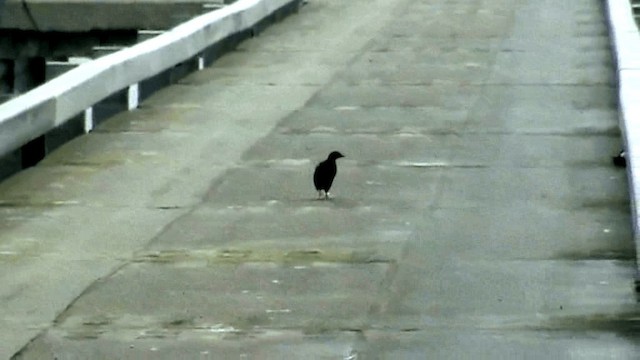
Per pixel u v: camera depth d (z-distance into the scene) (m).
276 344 9.78
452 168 16.05
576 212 13.70
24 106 16.09
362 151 17.14
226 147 17.61
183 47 22.84
